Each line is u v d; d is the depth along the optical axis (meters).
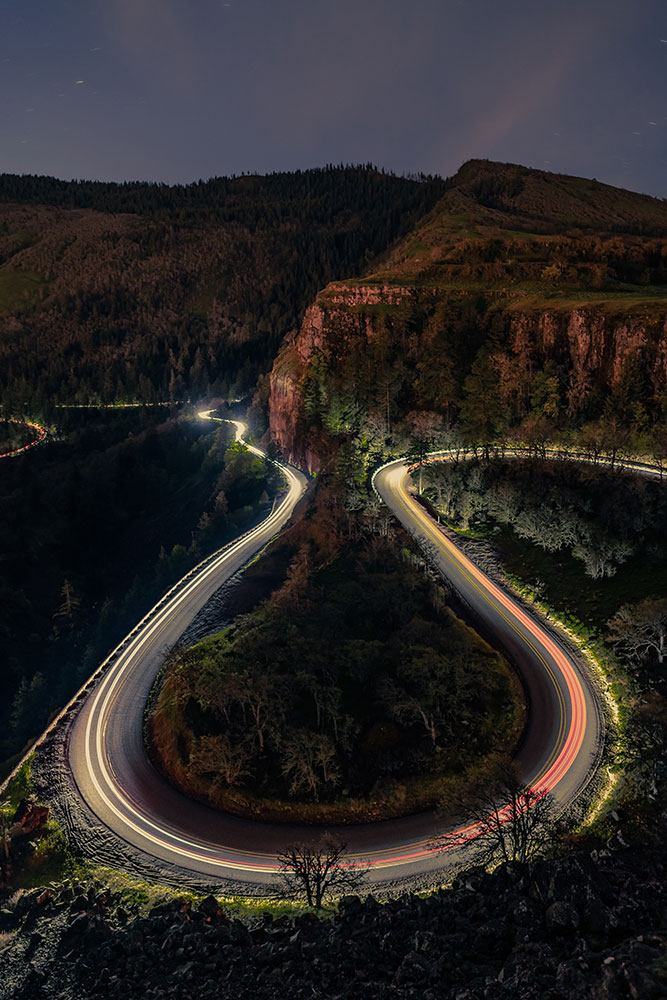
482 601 82.19
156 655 84.62
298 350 168.12
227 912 43.88
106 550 160.50
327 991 29.53
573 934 30.14
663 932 26.89
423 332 142.88
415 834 52.75
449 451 119.88
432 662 67.19
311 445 145.12
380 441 129.12
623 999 23.31
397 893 45.88
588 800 52.62
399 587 82.00
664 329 111.44
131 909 45.38
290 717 64.88
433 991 27.97
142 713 73.44
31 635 123.69
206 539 127.44
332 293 163.25
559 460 103.88
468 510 99.38
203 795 59.81
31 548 149.62
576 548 85.44
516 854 45.12
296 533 106.38
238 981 31.42
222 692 66.00
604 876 35.44
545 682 68.19
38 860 53.47
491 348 130.62
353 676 69.19
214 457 177.50
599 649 71.12
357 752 61.19
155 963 34.09
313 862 44.84
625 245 177.50
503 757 51.06
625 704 63.03
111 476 183.12
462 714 63.34
